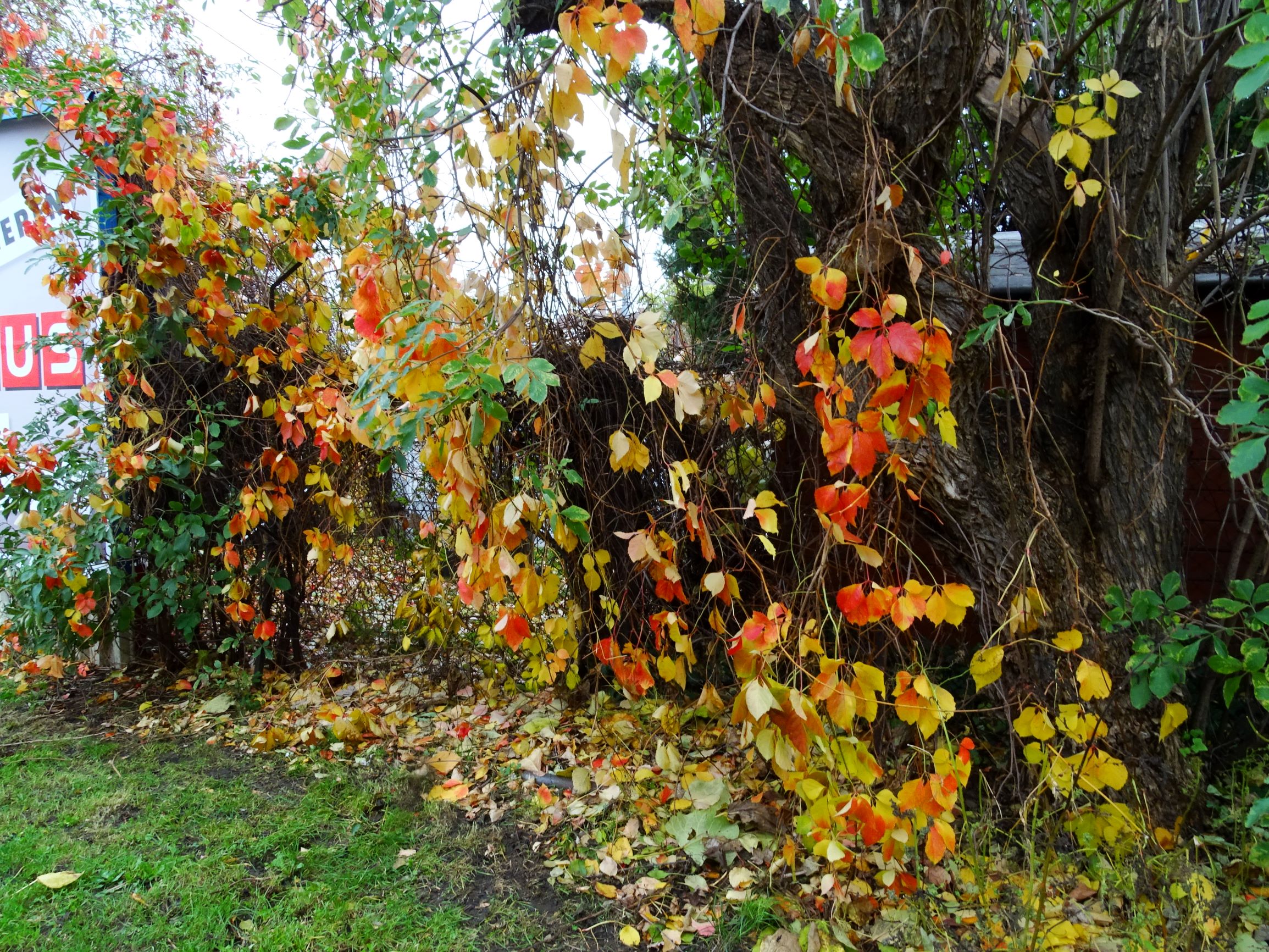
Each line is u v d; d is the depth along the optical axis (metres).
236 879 2.15
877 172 1.85
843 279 1.67
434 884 2.17
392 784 2.75
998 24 2.40
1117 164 2.22
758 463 3.01
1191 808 2.20
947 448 2.23
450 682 3.59
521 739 3.13
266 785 2.75
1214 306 2.98
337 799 2.64
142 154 3.12
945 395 1.54
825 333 1.73
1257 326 1.32
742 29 2.33
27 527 3.21
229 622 3.89
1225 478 3.32
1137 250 2.24
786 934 1.89
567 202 2.33
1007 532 2.30
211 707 3.41
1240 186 2.36
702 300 3.32
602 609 3.14
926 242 2.14
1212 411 2.81
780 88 2.22
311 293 3.44
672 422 2.97
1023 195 2.50
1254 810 1.48
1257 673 1.78
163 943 1.89
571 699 3.43
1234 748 2.58
